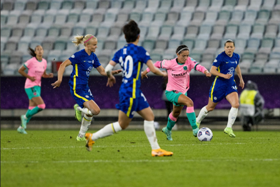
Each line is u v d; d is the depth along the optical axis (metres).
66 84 57.09
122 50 21.44
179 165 19.30
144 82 54.56
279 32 66.25
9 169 18.67
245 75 50.62
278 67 57.84
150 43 68.75
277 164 19.55
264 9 69.44
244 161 20.50
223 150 25.36
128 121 21.69
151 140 22.14
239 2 71.94
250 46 64.81
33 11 80.62
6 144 31.06
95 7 78.94
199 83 52.44
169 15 73.38
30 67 42.78
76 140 34.69
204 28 69.38
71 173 17.47
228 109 52.25
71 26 76.06
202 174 17.02
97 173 17.39
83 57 31.27
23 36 76.06
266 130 50.50
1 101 58.19
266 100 50.25
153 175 16.84
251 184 15.03
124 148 27.09
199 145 28.72
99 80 55.69
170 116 32.78
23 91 57.53
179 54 30.92
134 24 21.25
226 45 33.47
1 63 63.72
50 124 57.91
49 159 21.88
